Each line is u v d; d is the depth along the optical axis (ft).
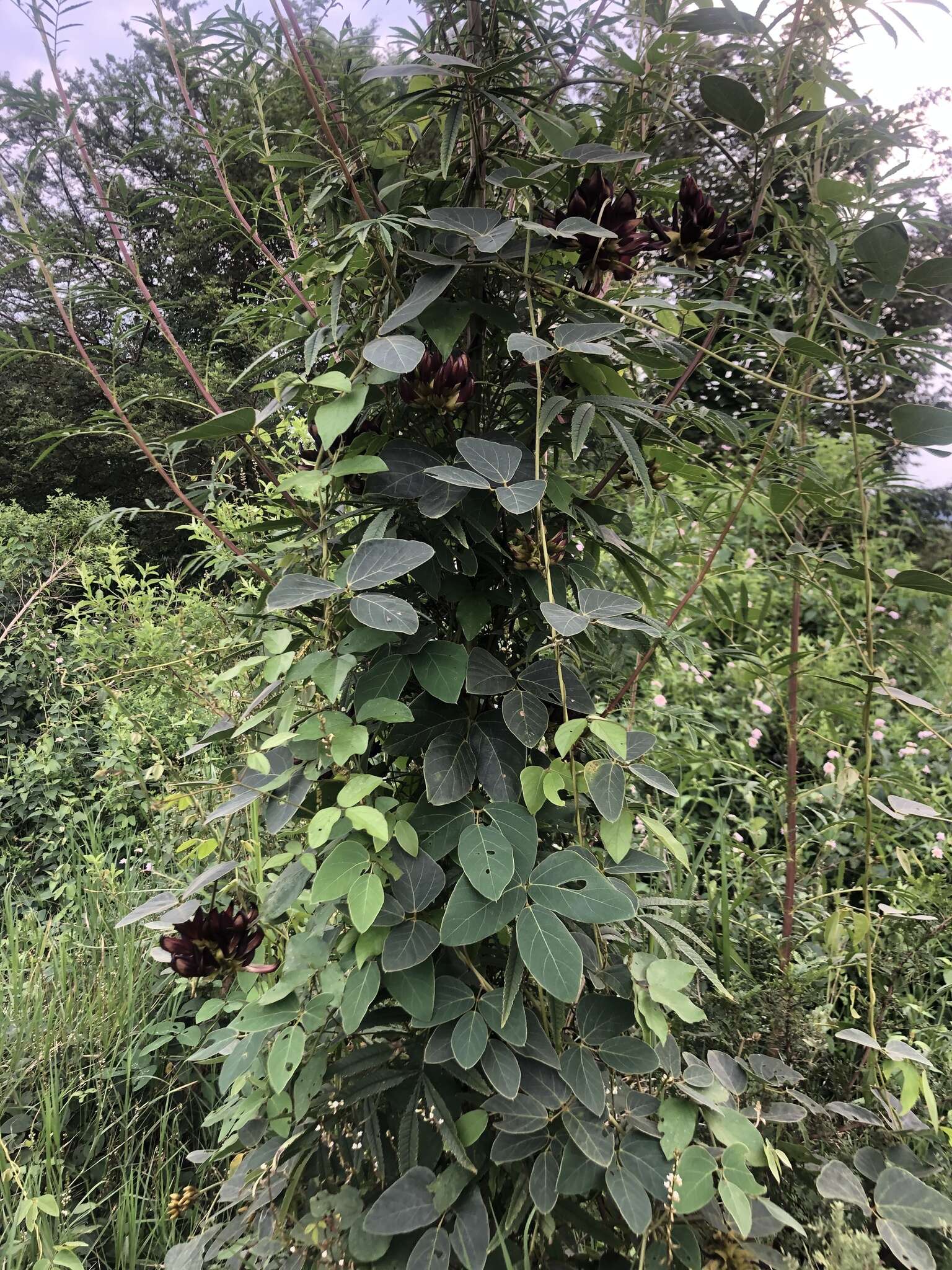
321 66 3.43
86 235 3.85
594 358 2.99
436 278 2.71
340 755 2.57
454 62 2.48
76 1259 3.78
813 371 3.89
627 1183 2.51
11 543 13.56
